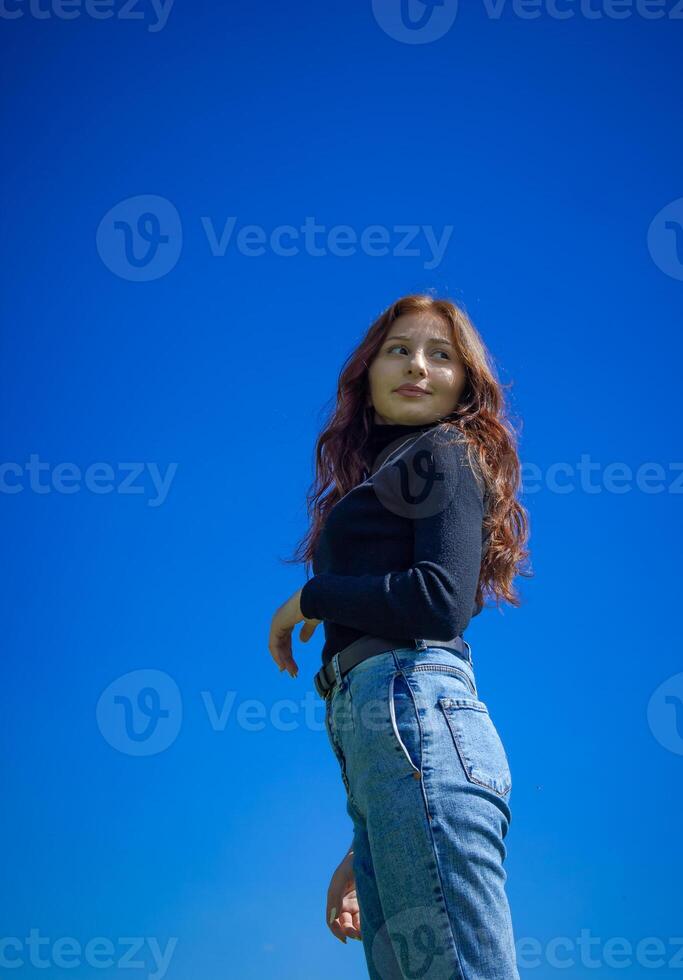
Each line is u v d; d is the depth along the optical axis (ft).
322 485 5.88
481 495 4.76
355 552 4.76
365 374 5.51
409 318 5.32
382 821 4.22
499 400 5.34
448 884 4.12
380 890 4.24
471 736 4.35
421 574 4.38
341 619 4.50
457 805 4.19
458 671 4.52
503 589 5.37
